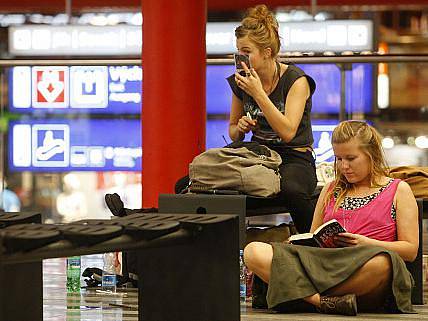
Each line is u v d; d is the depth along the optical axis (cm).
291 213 1337
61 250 704
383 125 2539
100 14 2609
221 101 2450
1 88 2522
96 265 1630
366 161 1156
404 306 1123
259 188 1288
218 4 2331
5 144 2552
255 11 1366
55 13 2583
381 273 1101
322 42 2122
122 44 2275
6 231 703
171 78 1750
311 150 1387
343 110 2388
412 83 2581
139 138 2533
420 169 1368
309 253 1121
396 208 1160
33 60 1903
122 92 2519
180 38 1750
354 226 1162
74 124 2533
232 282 852
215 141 2452
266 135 1375
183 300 880
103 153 2539
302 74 1359
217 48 2205
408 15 2808
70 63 1909
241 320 1071
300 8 2331
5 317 866
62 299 1276
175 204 1280
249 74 1326
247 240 1335
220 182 1298
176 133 1753
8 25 2350
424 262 1409
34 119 2544
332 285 1100
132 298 1284
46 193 2769
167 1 1748
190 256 874
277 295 1108
